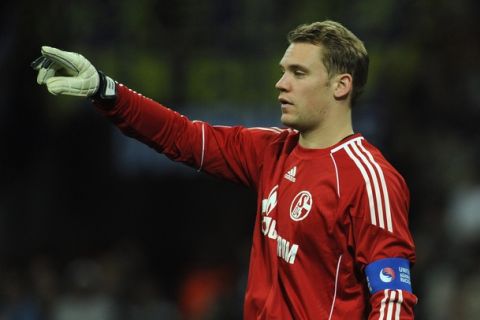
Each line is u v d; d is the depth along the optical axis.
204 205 46.56
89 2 39.38
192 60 39.28
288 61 16.59
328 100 16.56
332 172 16.20
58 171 45.19
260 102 39.09
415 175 42.16
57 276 41.84
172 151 17.58
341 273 16.08
